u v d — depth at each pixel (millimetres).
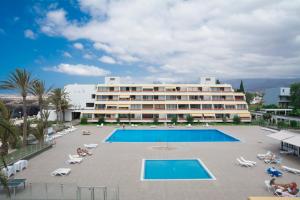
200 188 25016
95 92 95562
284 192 22922
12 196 22141
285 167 30781
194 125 79875
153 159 36719
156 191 24250
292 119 76875
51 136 53969
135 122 86125
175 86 92688
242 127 74938
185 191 24234
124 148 44656
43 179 27812
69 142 50625
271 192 23859
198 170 31625
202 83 98000
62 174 29344
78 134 61688
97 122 85562
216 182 26719
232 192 23922
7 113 37719
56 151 42250
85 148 44625
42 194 22672
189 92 91625
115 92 91312
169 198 22594
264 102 145875
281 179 27672
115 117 86812
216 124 82562
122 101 89875
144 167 32562
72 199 21703
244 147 45250
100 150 43000
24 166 32094
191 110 88438
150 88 92375
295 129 67188
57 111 77562
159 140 55031
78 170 31250
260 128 72188
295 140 36938
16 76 44656
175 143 49438
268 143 49188
